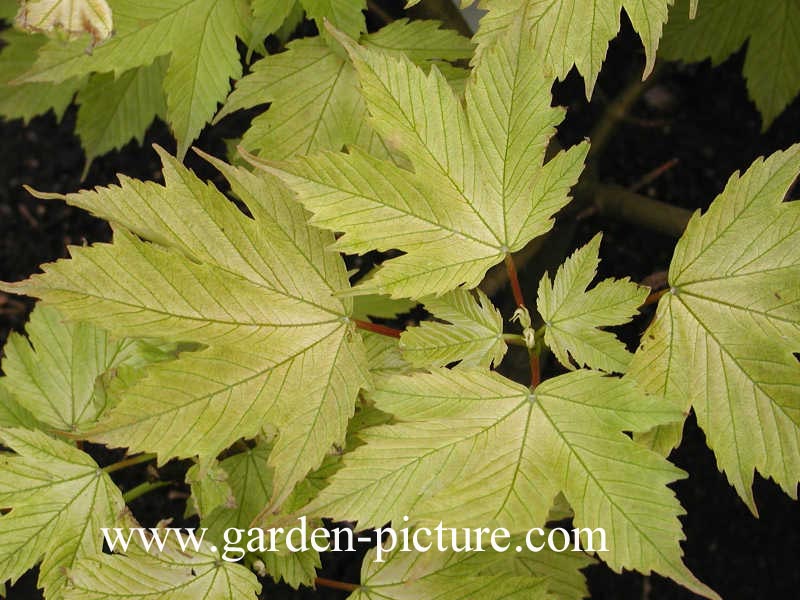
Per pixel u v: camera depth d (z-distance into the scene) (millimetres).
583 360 354
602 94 761
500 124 339
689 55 598
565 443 332
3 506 384
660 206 646
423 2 474
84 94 562
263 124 420
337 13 404
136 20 411
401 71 333
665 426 355
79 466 397
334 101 421
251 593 380
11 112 577
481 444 333
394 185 337
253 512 416
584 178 646
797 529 743
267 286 354
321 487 390
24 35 554
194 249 347
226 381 343
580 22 354
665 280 428
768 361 351
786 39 581
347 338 360
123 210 341
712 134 801
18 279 804
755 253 352
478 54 352
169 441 335
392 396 337
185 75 421
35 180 818
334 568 713
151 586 371
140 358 453
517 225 351
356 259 752
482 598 377
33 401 450
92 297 333
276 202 355
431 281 343
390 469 327
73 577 365
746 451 353
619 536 317
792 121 796
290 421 347
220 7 425
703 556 739
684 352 358
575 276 357
